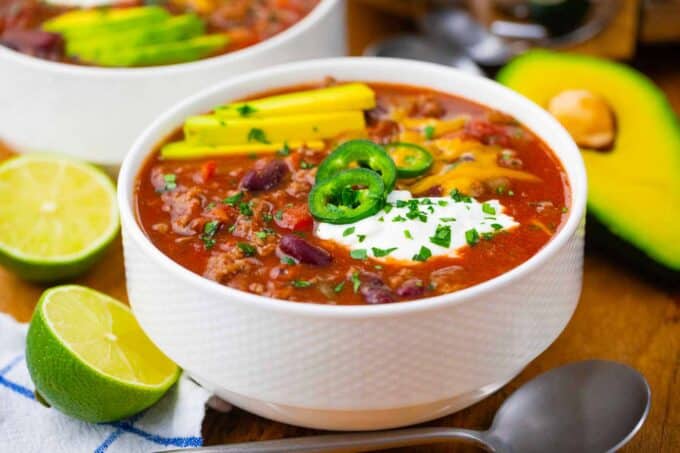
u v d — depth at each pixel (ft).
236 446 1.56
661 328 1.79
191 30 2.09
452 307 1.46
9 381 1.72
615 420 1.57
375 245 1.58
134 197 1.70
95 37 2.06
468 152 1.74
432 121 1.82
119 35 2.05
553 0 2.24
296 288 1.54
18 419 1.67
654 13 2.25
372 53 2.35
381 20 2.50
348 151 1.68
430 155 1.73
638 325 1.80
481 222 1.62
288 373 1.50
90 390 1.60
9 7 2.18
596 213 1.82
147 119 1.97
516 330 1.52
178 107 1.80
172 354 1.58
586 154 1.92
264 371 1.51
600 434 1.56
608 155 1.91
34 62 1.95
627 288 1.86
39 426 1.66
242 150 1.78
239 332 1.50
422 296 1.52
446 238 1.58
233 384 1.54
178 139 1.80
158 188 1.72
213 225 1.63
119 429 1.65
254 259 1.58
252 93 1.87
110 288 1.89
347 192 1.63
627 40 2.26
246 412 1.68
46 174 1.95
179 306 1.53
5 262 1.86
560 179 1.71
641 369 1.73
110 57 2.02
